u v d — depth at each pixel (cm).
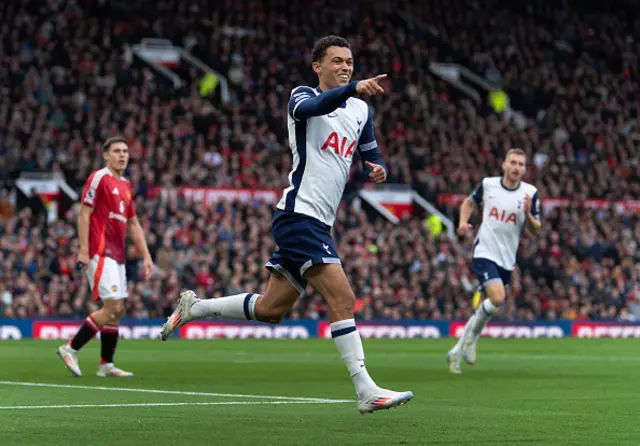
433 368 1569
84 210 1290
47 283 2836
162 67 4075
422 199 3803
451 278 3275
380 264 3269
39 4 3912
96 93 3644
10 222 2950
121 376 1312
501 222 1476
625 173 4212
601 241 3725
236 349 2236
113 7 4156
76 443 621
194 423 736
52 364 1581
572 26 4969
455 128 4181
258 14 4509
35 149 3303
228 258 3106
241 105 3931
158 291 2883
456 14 4912
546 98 4588
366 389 726
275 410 843
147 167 3325
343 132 773
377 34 4631
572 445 636
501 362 1791
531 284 3394
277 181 3512
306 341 2686
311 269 754
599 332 3334
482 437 671
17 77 3550
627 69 4891
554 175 3978
